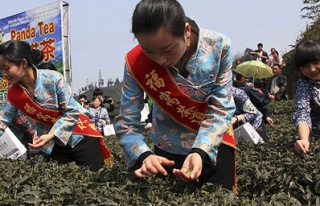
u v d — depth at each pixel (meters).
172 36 2.40
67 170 3.72
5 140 4.45
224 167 3.30
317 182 3.30
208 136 2.79
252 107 6.20
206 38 2.85
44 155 4.84
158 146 3.29
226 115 2.89
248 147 5.09
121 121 2.97
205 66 2.84
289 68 17.22
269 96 13.85
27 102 4.43
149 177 3.11
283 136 6.02
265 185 3.62
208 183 3.06
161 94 2.93
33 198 2.69
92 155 4.77
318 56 4.04
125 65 2.95
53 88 4.38
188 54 2.83
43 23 13.32
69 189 2.83
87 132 4.73
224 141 3.28
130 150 2.90
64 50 13.09
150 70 2.86
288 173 3.60
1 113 4.68
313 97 4.25
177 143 3.20
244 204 2.66
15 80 4.27
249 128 5.23
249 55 16.91
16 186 3.07
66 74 13.15
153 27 2.33
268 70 13.91
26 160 4.43
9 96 4.49
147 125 8.12
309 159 3.87
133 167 2.95
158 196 2.82
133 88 2.97
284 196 2.78
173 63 2.59
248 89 6.94
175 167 3.26
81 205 2.69
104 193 2.75
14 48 4.18
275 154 4.35
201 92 2.93
